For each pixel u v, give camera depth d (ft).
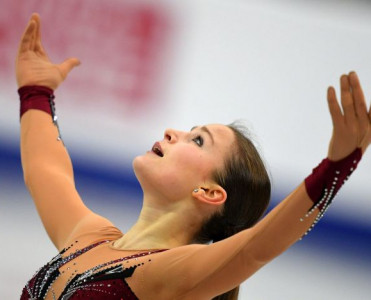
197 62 47.78
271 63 48.60
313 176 22.35
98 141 45.98
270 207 46.06
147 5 47.73
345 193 46.88
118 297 24.98
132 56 47.09
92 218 29.53
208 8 48.65
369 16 49.73
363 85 48.88
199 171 28.27
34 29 33.17
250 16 49.06
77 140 45.78
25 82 32.78
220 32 48.47
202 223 28.43
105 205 45.34
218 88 47.65
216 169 28.48
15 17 47.44
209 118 47.06
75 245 28.27
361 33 49.49
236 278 23.30
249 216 29.25
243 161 29.01
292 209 22.24
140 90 46.83
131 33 47.37
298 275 45.57
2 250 43.88
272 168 46.80
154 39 47.42
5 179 45.32
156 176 28.07
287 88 48.37
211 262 23.53
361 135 21.93
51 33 47.21
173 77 47.26
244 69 48.29
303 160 47.16
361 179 47.06
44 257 44.14
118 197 45.60
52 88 33.09
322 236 46.26
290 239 22.43
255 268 22.97
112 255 26.73
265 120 47.73
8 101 46.60
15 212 44.86
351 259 46.06
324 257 45.98
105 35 47.21
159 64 47.26
